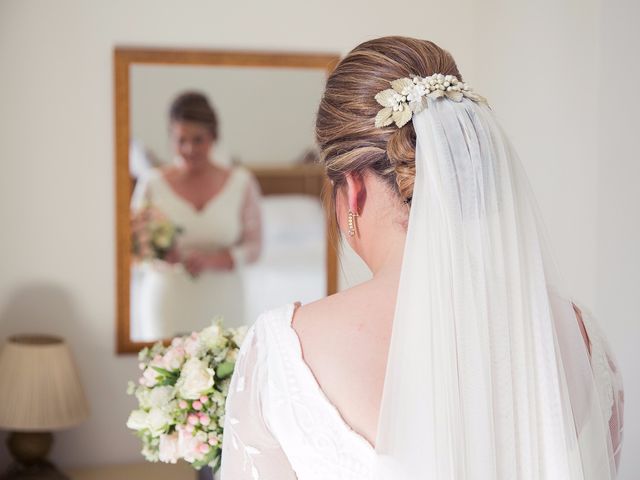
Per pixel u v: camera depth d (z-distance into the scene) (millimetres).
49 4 3363
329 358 1108
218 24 3506
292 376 1111
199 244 3623
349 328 1119
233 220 3646
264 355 1142
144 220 3549
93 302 3490
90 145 3439
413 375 1083
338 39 3594
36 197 3416
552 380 1146
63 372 3166
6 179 3387
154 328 3566
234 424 1160
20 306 3428
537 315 1162
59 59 3389
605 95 2617
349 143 1152
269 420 1123
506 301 1134
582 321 1271
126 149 3471
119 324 3504
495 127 1184
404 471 1064
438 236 1110
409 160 1133
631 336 2514
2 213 3395
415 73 1163
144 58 3449
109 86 3438
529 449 1133
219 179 3629
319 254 3762
